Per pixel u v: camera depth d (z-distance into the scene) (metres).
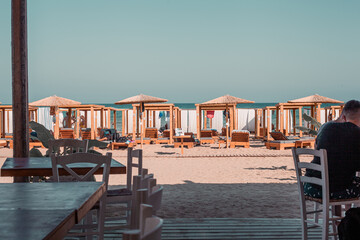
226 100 19.98
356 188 3.81
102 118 26.48
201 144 23.11
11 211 1.91
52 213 1.87
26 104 5.64
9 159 5.20
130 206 4.34
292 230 4.77
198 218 5.44
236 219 5.36
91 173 3.69
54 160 3.60
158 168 12.30
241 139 20.20
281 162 13.88
